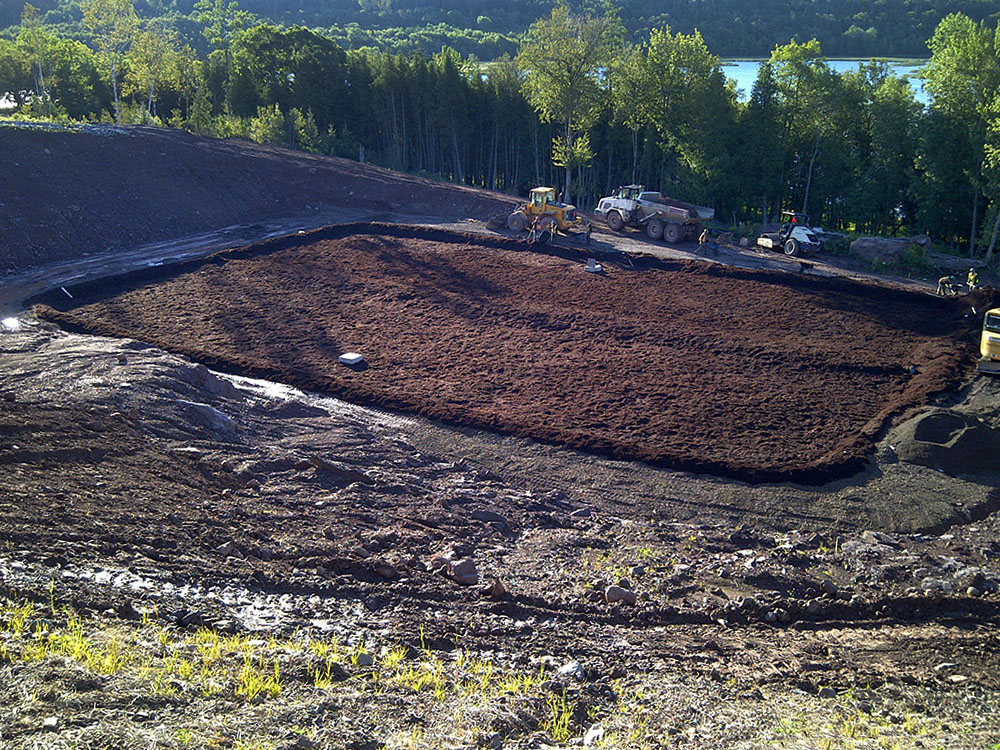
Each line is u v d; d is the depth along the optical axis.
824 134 50.34
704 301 31.06
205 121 57.16
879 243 38.31
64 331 25.91
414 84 65.75
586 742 8.72
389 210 45.41
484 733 8.35
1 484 13.00
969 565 15.13
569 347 26.64
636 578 14.12
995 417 21.41
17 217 33.97
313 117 63.81
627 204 40.56
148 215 38.88
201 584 11.83
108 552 11.93
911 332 28.08
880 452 19.75
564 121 53.75
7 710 7.12
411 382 23.67
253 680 8.71
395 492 16.94
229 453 17.38
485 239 37.97
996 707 10.67
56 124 42.09
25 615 9.28
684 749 8.68
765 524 16.84
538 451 19.73
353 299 30.78
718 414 21.92
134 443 16.38
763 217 53.66
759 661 11.86
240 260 34.62
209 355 24.38
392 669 10.02
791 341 27.25
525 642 11.77
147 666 8.71
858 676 11.56
